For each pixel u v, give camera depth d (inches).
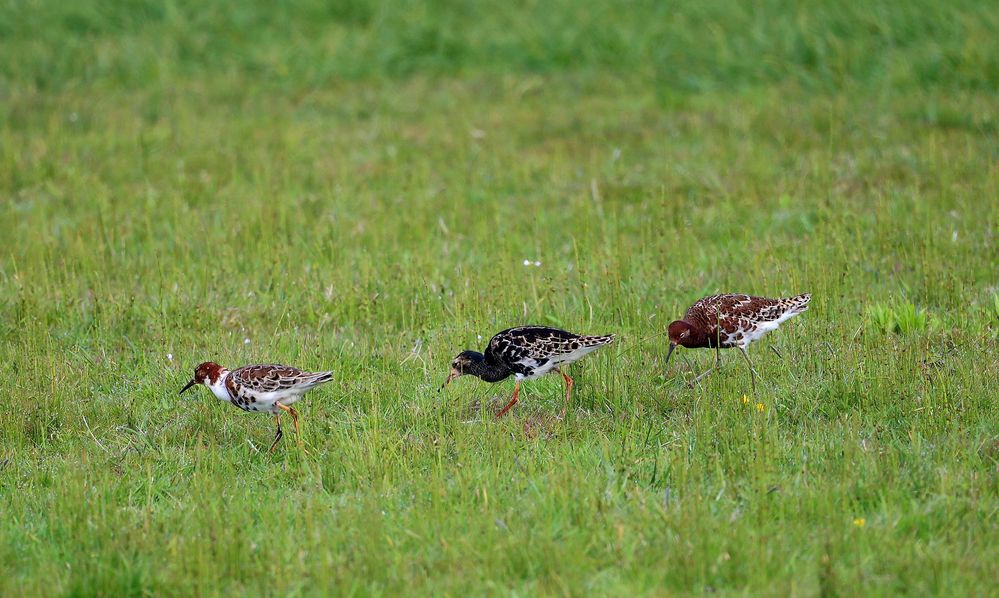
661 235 692.7
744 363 519.8
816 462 410.6
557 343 481.7
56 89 1063.0
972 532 359.6
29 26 1203.9
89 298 625.3
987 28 1065.5
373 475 419.8
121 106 1018.7
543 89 1067.9
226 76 1115.9
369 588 343.0
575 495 388.5
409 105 1031.6
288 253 671.8
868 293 595.5
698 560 344.8
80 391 506.6
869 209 729.6
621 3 1235.9
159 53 1151.0
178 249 694.5
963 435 423.8
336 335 576.4
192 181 826.2
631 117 973.8
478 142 920.3
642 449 434.3
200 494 398.9
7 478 430.0
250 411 472.7
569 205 774.5
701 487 396.5
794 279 593.6
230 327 589.6
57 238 714.2
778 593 329.4
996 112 907.4
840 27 1096.8
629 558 350.3
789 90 1012.5
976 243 655.8
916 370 487.2
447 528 373.1
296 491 418.3
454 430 456.4
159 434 473.1
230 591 345.7
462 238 716.7
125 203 783.1
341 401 499.2
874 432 436.8
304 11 1251.2
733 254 668.7
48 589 343.3
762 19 1137.4
